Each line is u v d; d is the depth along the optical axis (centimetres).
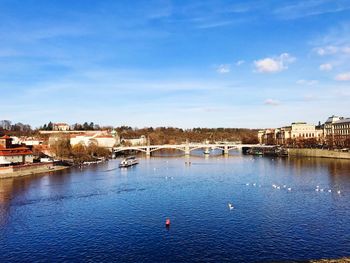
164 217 11912
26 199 15288
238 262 8275
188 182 19550
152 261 8425
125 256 8725
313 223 10975
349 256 8481
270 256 8562
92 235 10238
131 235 10175
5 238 10112
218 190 16675
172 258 8562
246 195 15312
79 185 18962
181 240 9700
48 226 11169
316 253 8700
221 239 9712
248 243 9388
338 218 11481
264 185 17912
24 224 11425
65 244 9581
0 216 12462
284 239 9625
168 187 17862
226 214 12125
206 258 8525
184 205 13550
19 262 8494
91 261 8475
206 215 12056
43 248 9325
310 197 14750
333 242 9375
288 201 14012
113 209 13150
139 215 12225
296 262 8000
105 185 18850
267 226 10738
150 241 9675
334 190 16188
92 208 13388
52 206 13838
